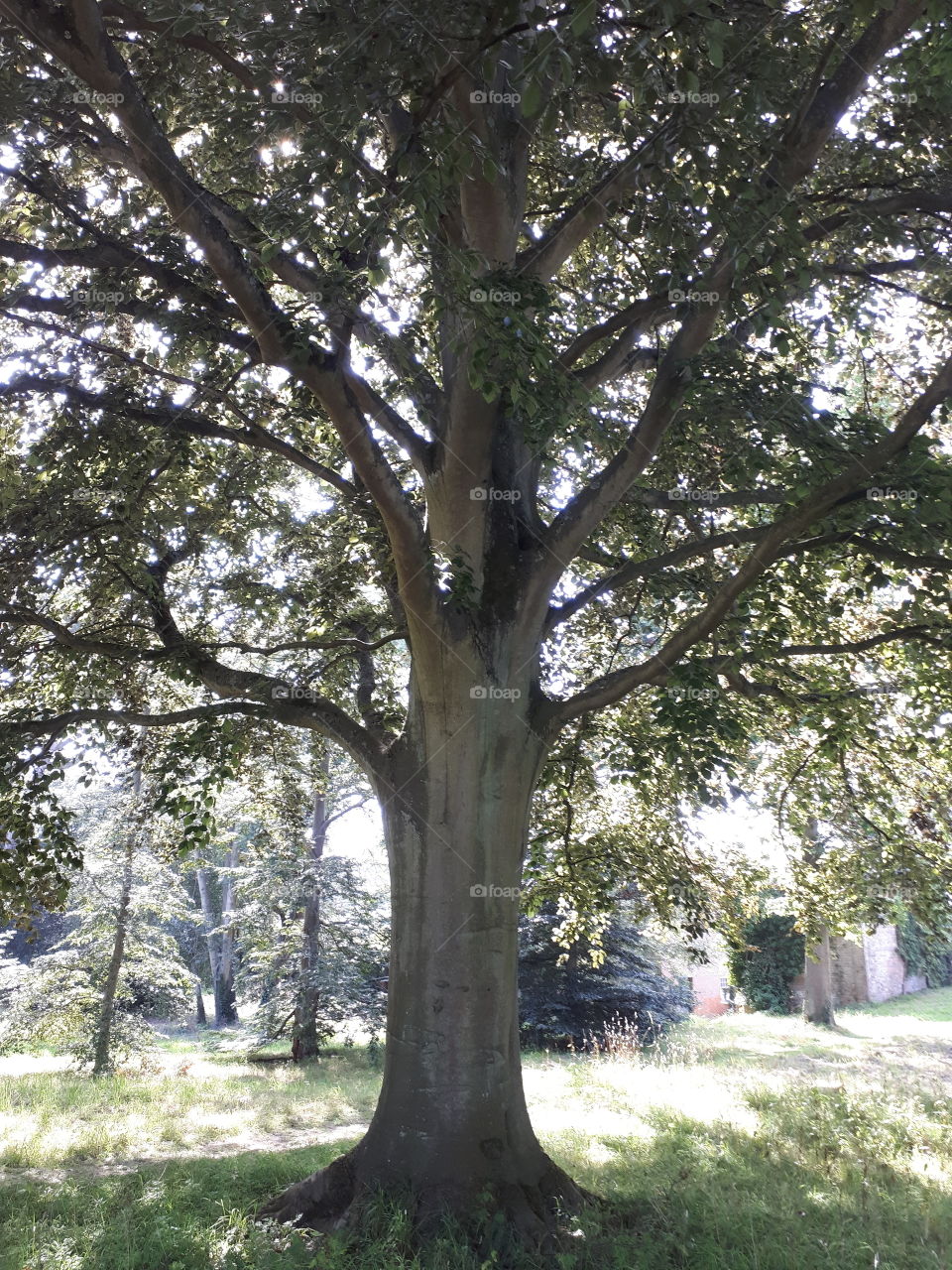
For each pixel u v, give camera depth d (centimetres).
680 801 1059
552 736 715
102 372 847
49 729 787
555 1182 652
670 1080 1293
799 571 844
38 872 841
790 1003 2645
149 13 523
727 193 617
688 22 461
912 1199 666
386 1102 659
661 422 685
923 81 643
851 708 830
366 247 562
